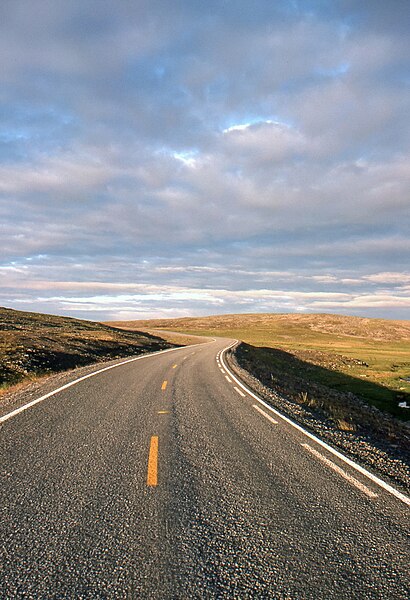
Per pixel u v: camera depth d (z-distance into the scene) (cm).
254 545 355
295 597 283
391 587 298
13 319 5484
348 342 10450
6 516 392
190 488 486
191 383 1523
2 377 1587
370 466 609
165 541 355
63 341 3055
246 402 1163
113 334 5022
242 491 484
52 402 1007
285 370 3719
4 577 294
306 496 475
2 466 532
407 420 1920
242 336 10894
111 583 291
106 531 370
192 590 286
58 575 299
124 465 558
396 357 5619
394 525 404
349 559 336
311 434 802
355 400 2341
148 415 901
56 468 534
